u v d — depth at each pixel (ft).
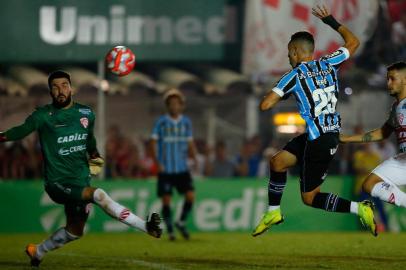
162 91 217.97
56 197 93.40
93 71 221.05
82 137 92.84
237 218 183.01
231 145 234.17
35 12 192.44
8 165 200.23
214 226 181.98
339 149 208.64
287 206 183.11
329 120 94.02
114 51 100.42
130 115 231.30
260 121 233.35
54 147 92.07
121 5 192.85
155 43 193.57
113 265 103.55
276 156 95.96
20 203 178.50
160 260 110.93
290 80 92.84
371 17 189.47
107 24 193.06
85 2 192.54
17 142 201.26
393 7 201.36
